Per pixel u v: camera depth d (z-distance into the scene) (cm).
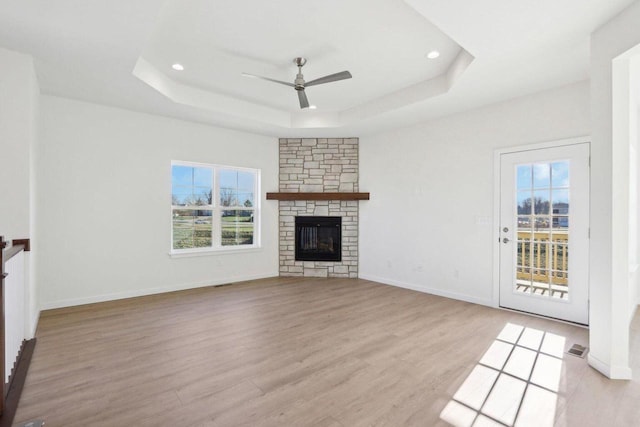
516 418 189
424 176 489
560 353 274
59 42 267
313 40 301
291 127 525
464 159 439
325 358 264
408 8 252
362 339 304
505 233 400
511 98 389
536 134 371
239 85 415
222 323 345
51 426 180
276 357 266
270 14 259
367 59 338
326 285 527
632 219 352
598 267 243
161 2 217
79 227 404
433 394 213
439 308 403
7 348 209
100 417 188
